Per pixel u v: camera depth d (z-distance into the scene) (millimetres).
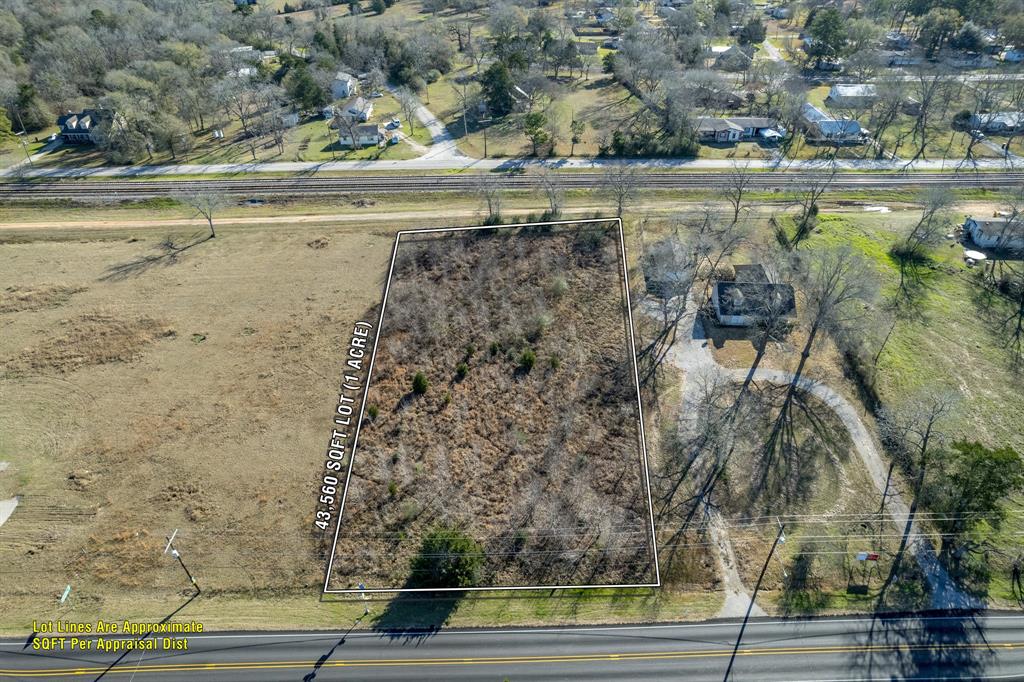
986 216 83812
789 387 57531
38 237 79500
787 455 51469
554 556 44406
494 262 74500
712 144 107625
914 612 41125
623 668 37906
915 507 47375
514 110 118812
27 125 111500
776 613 41062
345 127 106500
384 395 56844
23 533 45094
